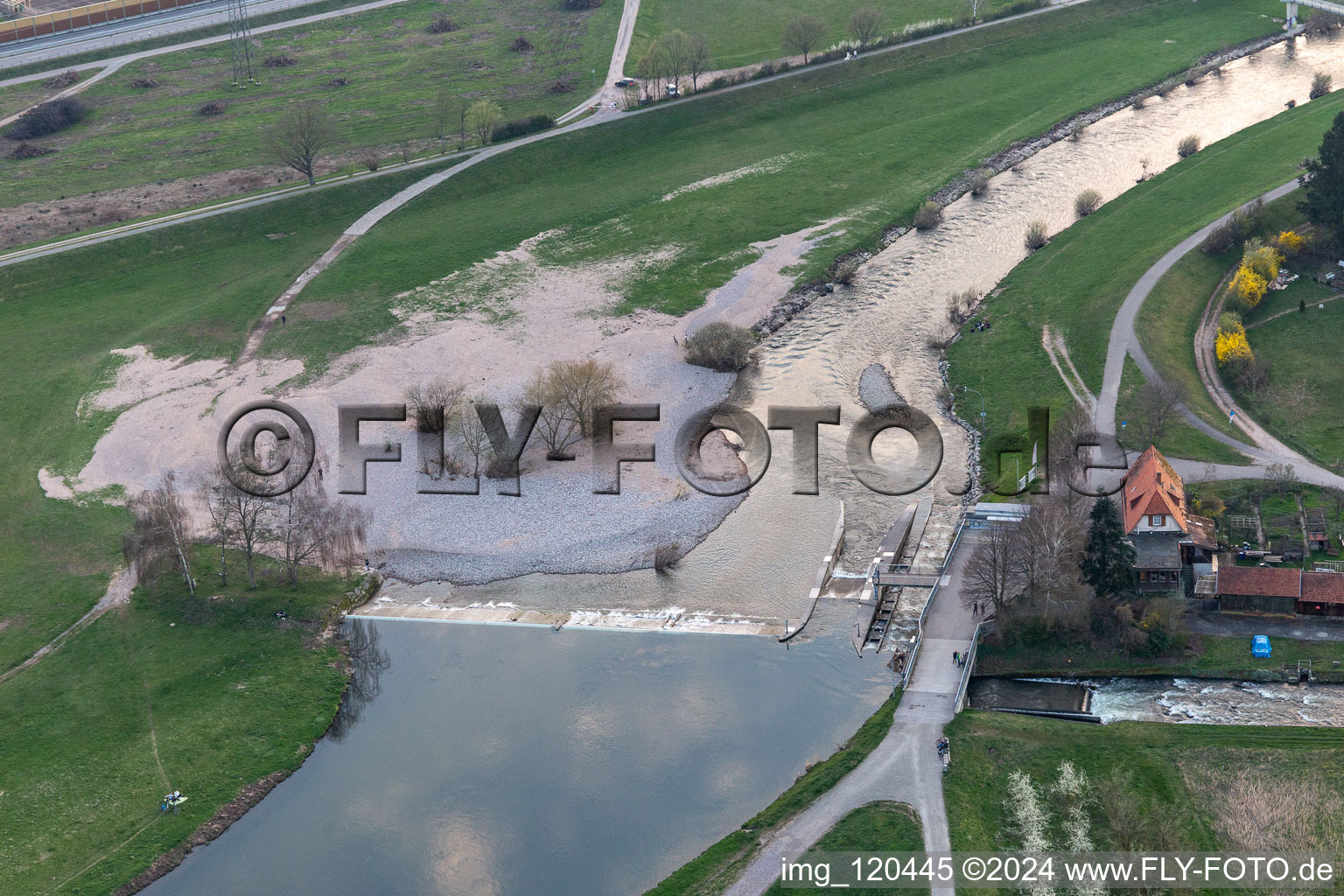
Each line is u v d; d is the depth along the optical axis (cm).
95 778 11506
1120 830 9950
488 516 15325
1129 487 13525
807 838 10169
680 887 9956
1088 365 16938
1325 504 13588
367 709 12462
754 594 13775
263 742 11994
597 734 11850
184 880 10562
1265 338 17275
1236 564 12838
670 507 15325
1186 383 16288
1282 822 10000
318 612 13762
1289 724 11088
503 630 13512
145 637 13312
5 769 11569
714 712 12019
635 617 13575
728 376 18050
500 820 10938
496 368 18475
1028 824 10088
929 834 10025
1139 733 11000
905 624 13012
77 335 19750
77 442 17038
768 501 15325
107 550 14762
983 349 18088
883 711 11594
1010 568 12519
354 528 14675
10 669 12925
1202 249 19200
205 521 15288
